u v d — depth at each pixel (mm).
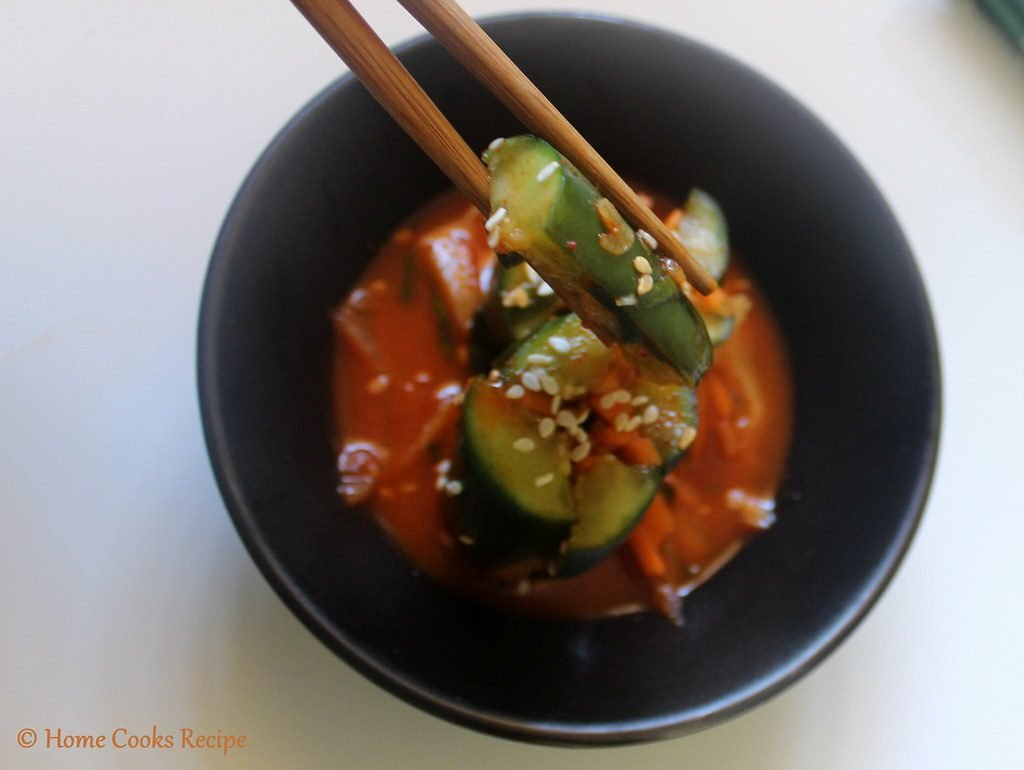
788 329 176
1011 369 176
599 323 126
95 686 141
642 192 185
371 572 145
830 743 148
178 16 182
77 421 155
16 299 160
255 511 123
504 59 105
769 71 194
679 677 134
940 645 156
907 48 199
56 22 178
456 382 171
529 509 139
